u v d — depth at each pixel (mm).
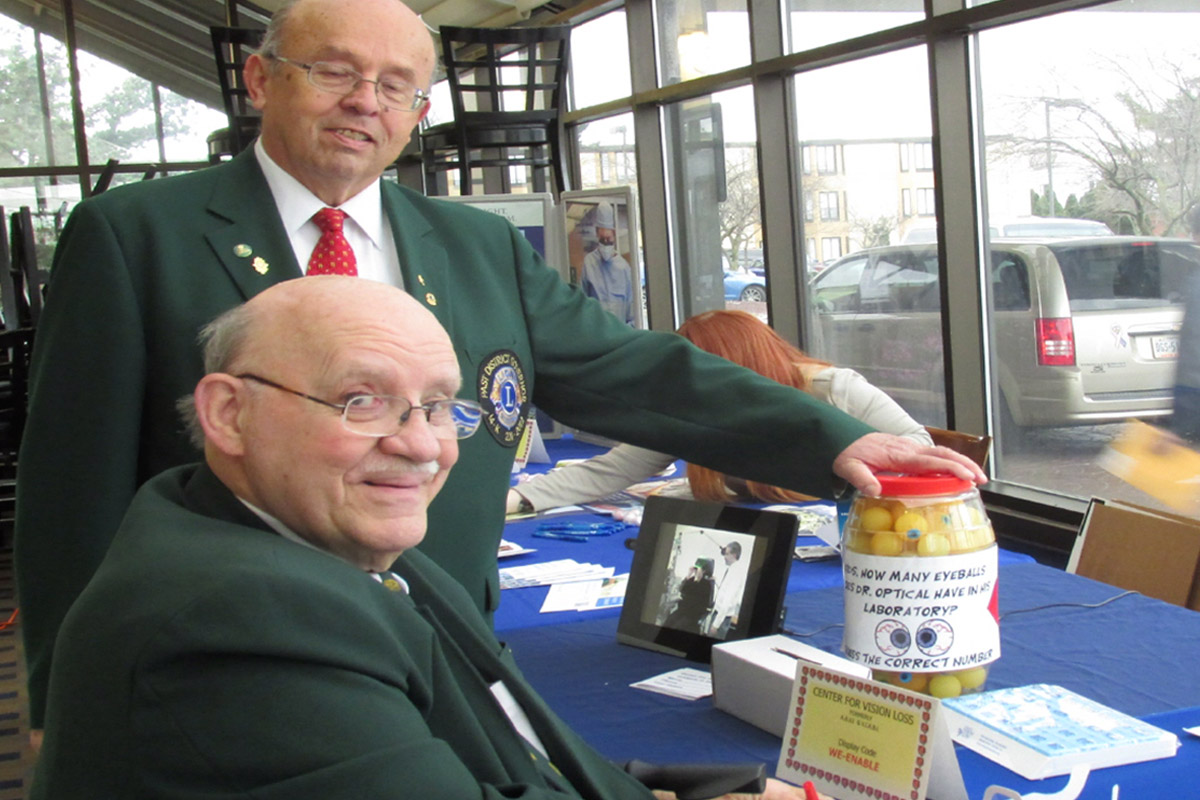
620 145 6441
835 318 5004
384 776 825
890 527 1338
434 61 1624
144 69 9109
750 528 1777
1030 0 3559
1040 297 3809
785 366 2646
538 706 1144
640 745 1394
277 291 1039
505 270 1756
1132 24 3371
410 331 1035
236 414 1017
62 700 856
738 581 1757
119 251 1446
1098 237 3586
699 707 1516
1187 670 1544
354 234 1607
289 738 813
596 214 4359
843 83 4680
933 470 1414
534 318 1762
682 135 5961
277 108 1522
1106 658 1608
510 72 7254
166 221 1485
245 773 806
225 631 819
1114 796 1141
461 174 5684
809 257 5117
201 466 1094
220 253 1493
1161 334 3432
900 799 1046
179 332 1456
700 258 6023
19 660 3992
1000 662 1611
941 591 1313
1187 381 3363
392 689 886
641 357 1748
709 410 1685
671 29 5816
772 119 5086
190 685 813
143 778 810
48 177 9094
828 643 1729
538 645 1840
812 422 1574
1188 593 2039
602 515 2807
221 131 7062
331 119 1497
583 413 1774
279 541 932
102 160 9102
